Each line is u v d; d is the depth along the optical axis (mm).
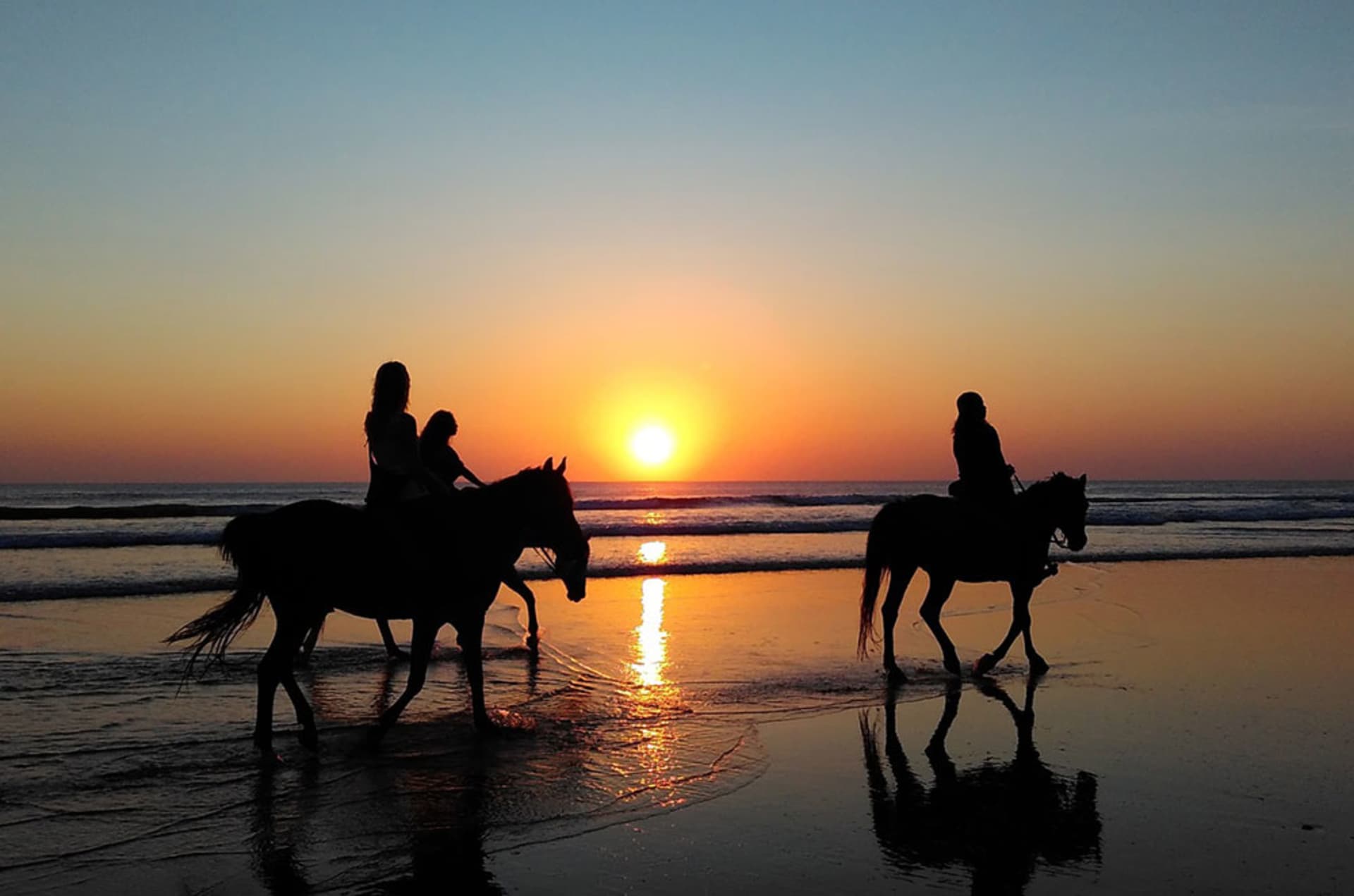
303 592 7160
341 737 7723
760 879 5293
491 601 7891
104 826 5832
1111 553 22906
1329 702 9344
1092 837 5941
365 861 5426
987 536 10117
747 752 7574
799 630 13055
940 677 10281
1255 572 19969
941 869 5461
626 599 15641
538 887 5160
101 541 22797
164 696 8922
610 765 7184
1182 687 9953
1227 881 5281
